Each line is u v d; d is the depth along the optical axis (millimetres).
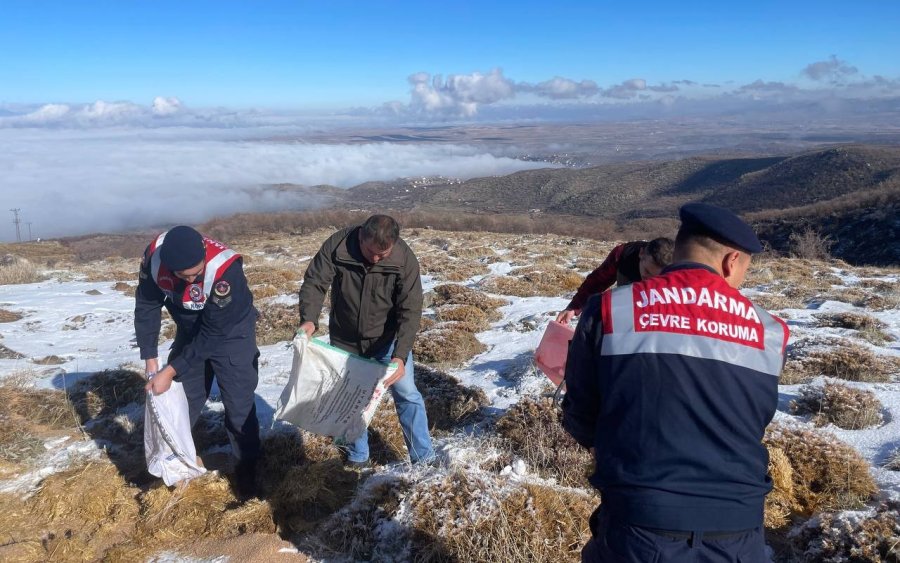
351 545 3447
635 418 1992
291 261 19781
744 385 1968
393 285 3971
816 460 4121
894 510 3355
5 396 5770
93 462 4461
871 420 5000
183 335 4277
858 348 6652
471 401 5555
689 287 2068
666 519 1910
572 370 2170
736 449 1958
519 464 4090
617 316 2076
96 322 10797
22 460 4609
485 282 12781
